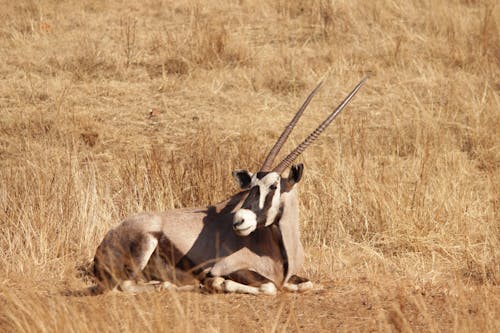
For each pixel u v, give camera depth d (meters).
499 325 17.69
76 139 34.28
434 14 47.69
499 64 42.22
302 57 44.12
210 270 21.55
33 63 42.56
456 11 47.94
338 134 35.31
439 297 20.52
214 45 43.88
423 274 23.28
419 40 45.69
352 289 21.56
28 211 25.92
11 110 37.16
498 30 45.19
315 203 27.94
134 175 29.06
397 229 26.09
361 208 27.27
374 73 42.00
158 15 51.25
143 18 50.78
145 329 17.89
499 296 20.56
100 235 25.47
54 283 22.25
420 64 42.38
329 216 27.22
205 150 31.53
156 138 35.16
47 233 25.03
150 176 28.67
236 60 43.69
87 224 25.67
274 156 22.06
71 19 50.28
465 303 19.05
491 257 24.41
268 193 20.95
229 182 28.67
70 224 25.55
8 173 29.95
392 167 31.17
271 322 18.56
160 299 20.19
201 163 29.25
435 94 39.22
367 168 30.39
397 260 24.78
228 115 37.34
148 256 21.64
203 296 20.66
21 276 22.30
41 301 19.08
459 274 23.41
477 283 22.78
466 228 26.14
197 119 36.88
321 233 26.64
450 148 33.94
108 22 50.00
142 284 21.56
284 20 49.91
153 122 36.62
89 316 18.39
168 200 27.61
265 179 21.06
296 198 21.86
